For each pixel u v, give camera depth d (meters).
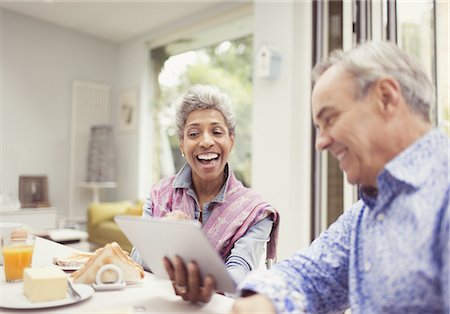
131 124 5.86
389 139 0.74
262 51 3.57
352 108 0.75
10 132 5.15
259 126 3.74
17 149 5.20
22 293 1.03
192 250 0.87
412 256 0.69
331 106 0.76
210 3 4.66
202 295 0.93
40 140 5.41
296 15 3.51
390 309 0.71
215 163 1.42
